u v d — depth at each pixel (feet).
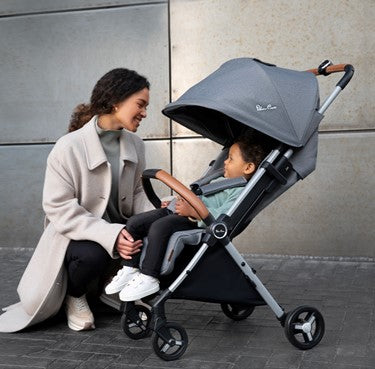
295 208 19.26
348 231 18.97
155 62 19.89
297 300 15.34
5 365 11.87
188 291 11.81
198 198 11.41
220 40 19.42
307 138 11.98
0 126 21.29
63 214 13.15
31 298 13.38
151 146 20.11
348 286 16.37
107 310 14.83
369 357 11.81
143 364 11.78
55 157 13.34
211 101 11.64
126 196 14.06
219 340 12.87
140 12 19.88
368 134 18.65
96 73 20.38
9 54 20.99
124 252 12.25
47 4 20.54
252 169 12.35
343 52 18.58
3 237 21.56
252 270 12.04
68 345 12.78
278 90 11.88
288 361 11.73
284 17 18.89
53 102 20.80
